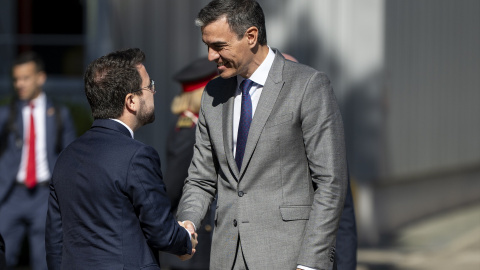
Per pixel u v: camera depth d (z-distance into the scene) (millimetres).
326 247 4750
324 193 4777
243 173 4918
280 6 12719
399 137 13711
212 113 5148
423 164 14812
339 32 12742
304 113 4824
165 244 4531
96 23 13664
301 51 12758
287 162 4883
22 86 8961
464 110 17125
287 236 4855
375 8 12672
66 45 13695
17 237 9055
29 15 13719
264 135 4867
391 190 13781
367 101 12766
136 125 4742
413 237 13453
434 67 15312
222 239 5047
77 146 4656
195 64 6848
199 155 5336
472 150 17625
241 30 4801
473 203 17719
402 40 13664
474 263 11422
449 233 13820
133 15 12891
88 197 4492
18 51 13711
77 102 11445
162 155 12672
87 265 4484
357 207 12852
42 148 9039
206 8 4828
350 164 12891
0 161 8953
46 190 9039
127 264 4438
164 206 4531
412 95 14219
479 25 18062
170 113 12586
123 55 4684
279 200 4879
